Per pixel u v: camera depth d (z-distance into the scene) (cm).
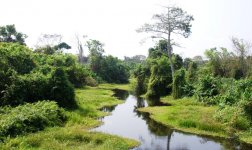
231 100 2850
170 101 3944
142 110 3319
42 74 3038
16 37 7012
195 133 2303
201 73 4775
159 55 5962
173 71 4600
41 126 2109
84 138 1886
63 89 2941
